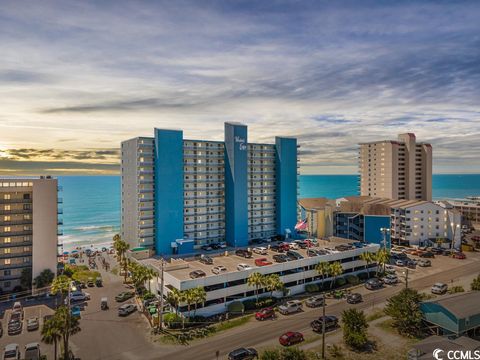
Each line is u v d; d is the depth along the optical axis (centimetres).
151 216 11038
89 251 13012
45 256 8381
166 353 5194
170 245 11012
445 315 5488
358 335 5228
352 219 13312
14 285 8219
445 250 12262
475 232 16462
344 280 8494
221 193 12562
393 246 13150
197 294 6216
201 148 12156
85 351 5281
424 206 13175
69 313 4925
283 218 13488
